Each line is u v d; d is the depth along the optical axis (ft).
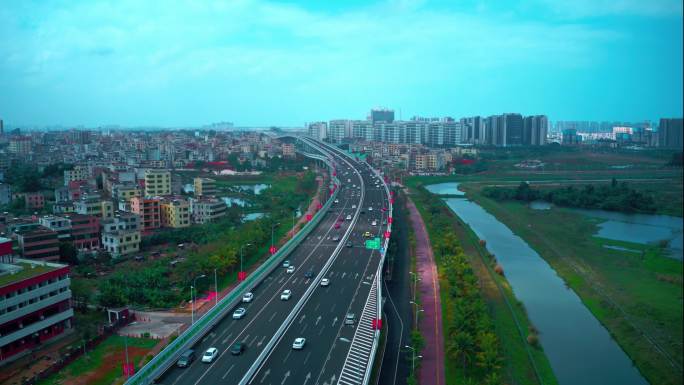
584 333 528.22
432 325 502.79
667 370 440.45
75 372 408.46
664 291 638.53
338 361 383.24
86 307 536.42
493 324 492.95
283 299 510.58
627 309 576.20
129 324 504.43
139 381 344.90
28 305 449.06
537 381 417.90
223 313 465.88
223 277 633.61
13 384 393.50
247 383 349.82
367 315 475.31
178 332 473.67
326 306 496.64
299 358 387.55
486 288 625.82
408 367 421.18
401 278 646.33
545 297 632.79
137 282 584.40
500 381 391.24
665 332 512.63
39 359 434.71
